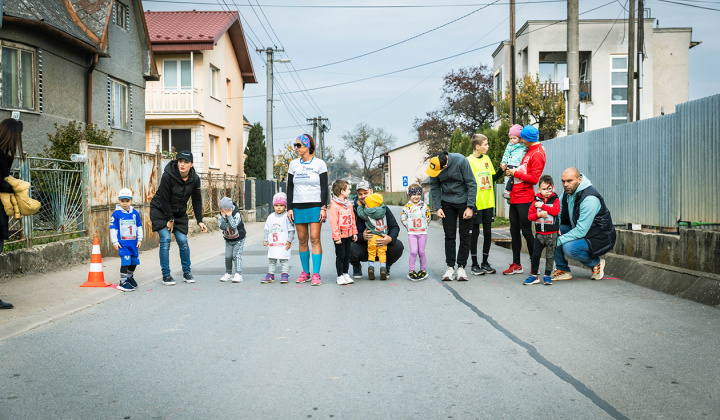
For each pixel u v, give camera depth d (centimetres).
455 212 848
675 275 738
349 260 859
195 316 636
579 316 607
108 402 378
